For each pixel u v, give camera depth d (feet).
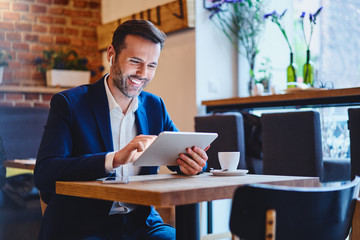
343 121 9.99
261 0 13.41
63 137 5.00
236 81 13.73
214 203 12.93
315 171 8.91
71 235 4.99
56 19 16.19
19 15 15.58
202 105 13.03
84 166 4.58
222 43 13.47
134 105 5.55
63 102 5.12
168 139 4.54
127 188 3.86
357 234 4.89
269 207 3.49
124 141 5.49
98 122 5.21
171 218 9.39
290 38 14.23
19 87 15.08
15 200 10.50
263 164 9.79
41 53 15.89
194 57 12.96
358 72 12.43
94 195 4.19
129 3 15.39
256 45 13.43
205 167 5.57
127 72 5.19
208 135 4.92
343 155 9.95
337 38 12.96
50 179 4.69
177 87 13.56
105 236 5.06
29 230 10.45
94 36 16.87
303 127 9.02
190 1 12.81
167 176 5.08
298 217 3.63
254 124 10.98
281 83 14.07
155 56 5.24
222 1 13.17
